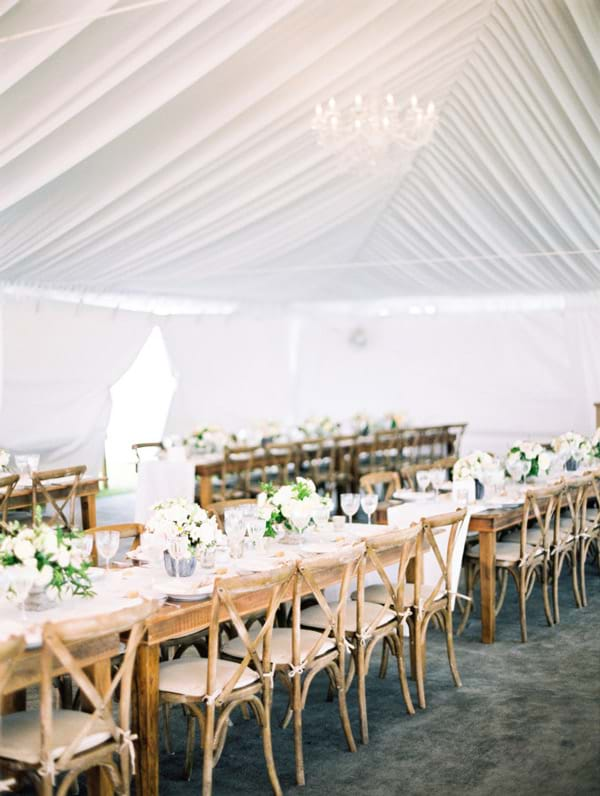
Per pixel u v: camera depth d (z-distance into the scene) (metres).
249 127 6.02
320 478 9.57
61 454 9.76
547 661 4.72
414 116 6.44
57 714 2.98
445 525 4.35
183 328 11.77
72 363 9.64
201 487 8.36
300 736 3.41
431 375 13.09
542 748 3.63
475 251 10.01
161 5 4.27
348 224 9.67
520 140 7.26
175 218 7.52
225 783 3.41
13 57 4.21
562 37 5.66
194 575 3.69
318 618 4.19
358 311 13.41
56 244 7.48
